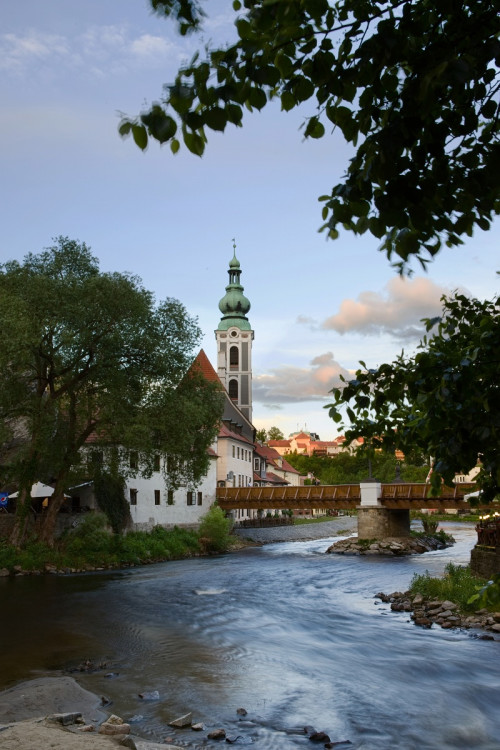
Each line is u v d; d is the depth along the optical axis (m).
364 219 3.00
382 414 4.84
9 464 33.62
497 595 3.66
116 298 29.25
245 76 2.84
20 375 29.19
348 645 14.18
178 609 19.28
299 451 199.88
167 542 39.41
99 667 12.46
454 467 3.90
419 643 14.27
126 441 29.38
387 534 44.50
